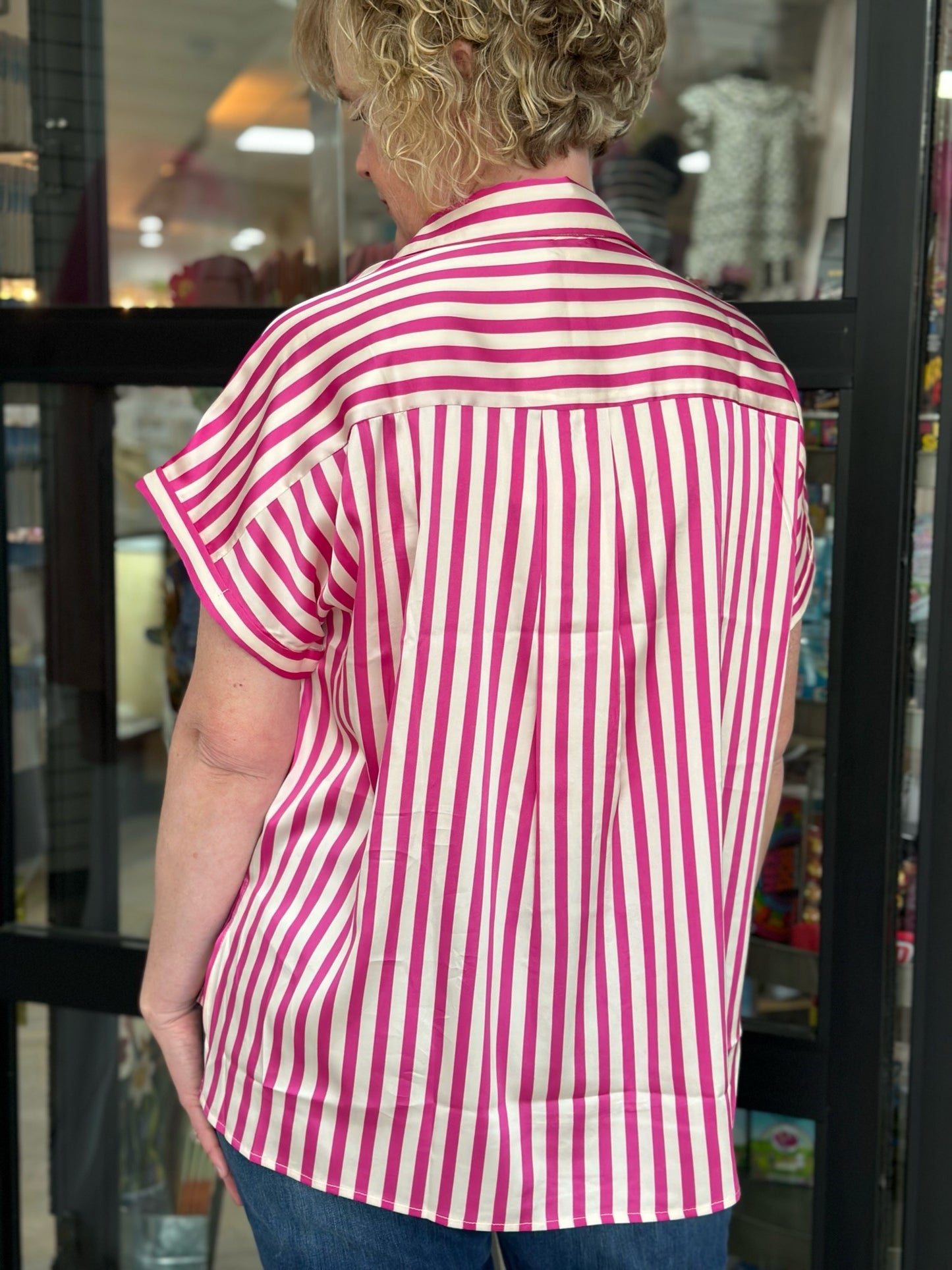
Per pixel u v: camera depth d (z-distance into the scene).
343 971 0.95
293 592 0.92
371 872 0.93
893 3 1.33
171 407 1.74
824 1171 1.51
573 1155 0.95
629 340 0.92
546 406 0.90
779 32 1.51
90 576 1.81
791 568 1.01
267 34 1.70
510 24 0.88
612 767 0.92
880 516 1.41
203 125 1.74
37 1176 1.88
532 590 0.90
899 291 1.37
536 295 0.91
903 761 1.46
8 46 1.73
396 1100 0.94
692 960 0.95
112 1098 1.87
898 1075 1.50
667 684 0.93
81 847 1.85
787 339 1.42
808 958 1.57
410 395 0.88
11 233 1.77
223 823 1.01
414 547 0.89
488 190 0.93
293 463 0.91
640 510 0.91
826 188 1.52
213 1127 1.06
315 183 1.73
